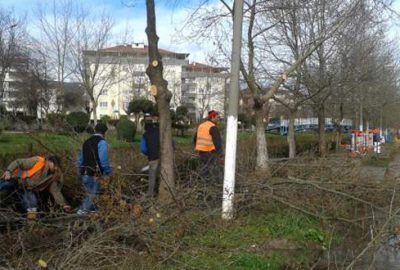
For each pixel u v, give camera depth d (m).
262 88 19.58
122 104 76.56
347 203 9.98
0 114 15.23
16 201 7.62
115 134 29.80
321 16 18.17
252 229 8.49
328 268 7.19
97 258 6.07
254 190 9.37
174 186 8.52
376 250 7.51
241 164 10.86
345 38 19.17
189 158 11.09
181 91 75.62
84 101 46.50
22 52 39.44
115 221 6.76
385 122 57.91
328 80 20.09
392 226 8.31
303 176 10.67
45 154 8.70
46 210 7.83
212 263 6.79
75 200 8.55
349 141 38.75
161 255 6.55
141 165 10.36
